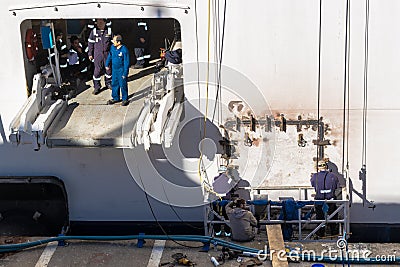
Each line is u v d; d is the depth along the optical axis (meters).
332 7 11.90
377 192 12.93
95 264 11.68
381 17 11.91
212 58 12.39
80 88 13.71
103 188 13.33
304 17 11.99
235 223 12.02
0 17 12.43
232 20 12.11
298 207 12.17
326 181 12.41
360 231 13.14
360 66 12.22
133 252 11.95
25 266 11.67
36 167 13.28
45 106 12.65
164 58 14.41
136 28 15.70
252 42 12.21
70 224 13.59
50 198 13.63
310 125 12.65
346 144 12.70
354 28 12.00
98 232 13.60
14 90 12.95
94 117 12.45
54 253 12.01
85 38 14.91
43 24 13.22
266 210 12.97
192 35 12.28
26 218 13.69
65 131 12.00
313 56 12.22
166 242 12.16
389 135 12.59
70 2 12.27
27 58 12.95
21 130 11.66
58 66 13.42
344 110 12.50
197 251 11.88
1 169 13.38
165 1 12.14
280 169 13.01
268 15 12.02
